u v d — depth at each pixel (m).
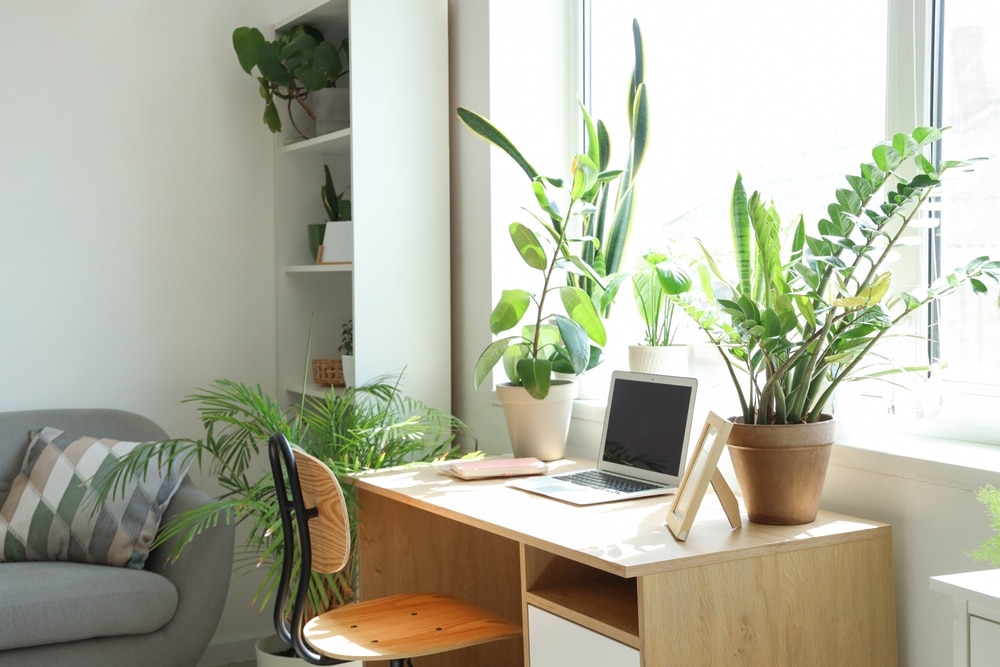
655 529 1.85
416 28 3.04
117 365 3.32
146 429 3.10
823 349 1.87
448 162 3.10
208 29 3.43
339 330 3.60
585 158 2.43
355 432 2.70
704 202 2.67
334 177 3.58
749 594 1.69
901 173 2.04
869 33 2.19
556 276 3.03
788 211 2.41
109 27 3.28
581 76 3.02
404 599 2.37
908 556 1.87
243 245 3.50
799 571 1.74
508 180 2.97
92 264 3.28
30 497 2.79
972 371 1.97
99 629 2.53
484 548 2.71
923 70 2.01
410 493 2.25
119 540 2.74
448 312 3.09
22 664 2.47
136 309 3.34
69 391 3.25
